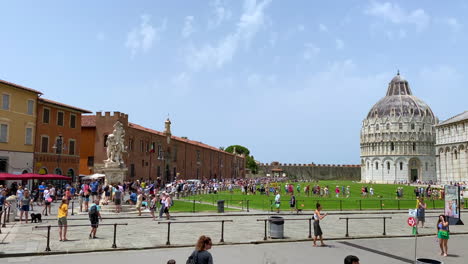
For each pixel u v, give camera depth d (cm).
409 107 17825
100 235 2123
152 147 7662
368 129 18500
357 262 856
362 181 18688
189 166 9744
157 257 1625
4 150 4666
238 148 18288
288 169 18875
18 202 3012
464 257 1736
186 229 2398
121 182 3719
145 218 2925
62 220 1933
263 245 1952
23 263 1480
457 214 2945
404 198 6075
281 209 3894
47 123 5362
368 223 2909
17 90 4878
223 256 1670
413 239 2220
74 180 5841
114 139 3725
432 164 17425
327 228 2578
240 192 7094
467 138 9812
